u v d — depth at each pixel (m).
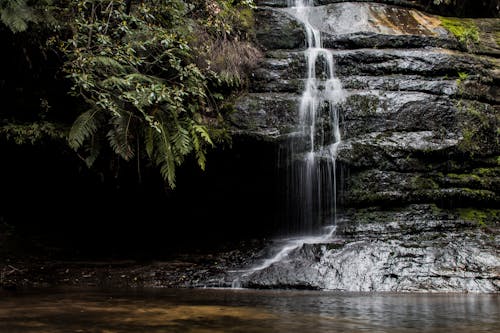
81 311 3.67
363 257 5.66
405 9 9.54
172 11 6.82
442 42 8.48
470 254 5.73
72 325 3.07
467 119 7.46
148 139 6.15
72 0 6.17
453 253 5.73
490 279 5.32
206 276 5.86
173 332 2.86
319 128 7.41
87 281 5.84
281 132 7.19
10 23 5.37
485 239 6.23
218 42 7.80
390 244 5.89
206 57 7.41
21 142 6.46
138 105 5.75
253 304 4.09
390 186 7.05
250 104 7.39
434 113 7.45
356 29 8.77
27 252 7.13
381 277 5.40
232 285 5.59
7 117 6.64
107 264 6.62
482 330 2.93
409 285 5.27
